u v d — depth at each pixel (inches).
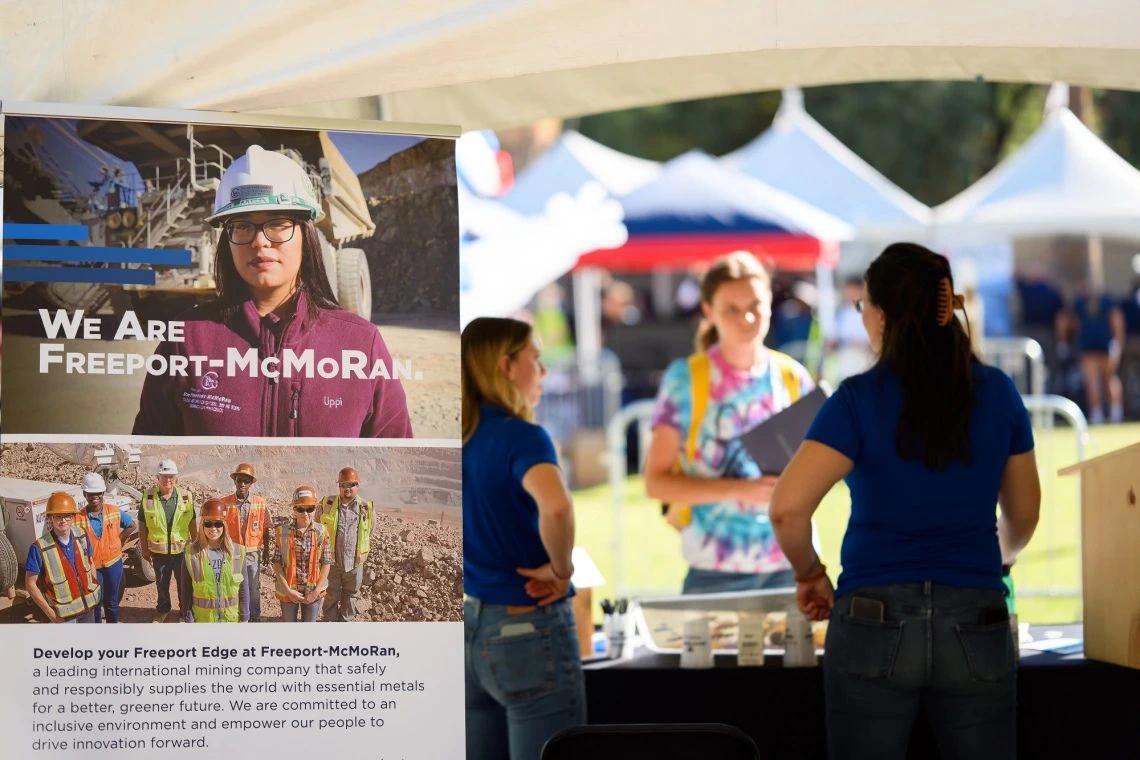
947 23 104.4
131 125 89.5
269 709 88.5
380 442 90.6
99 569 87.7
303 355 90.2
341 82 103.3
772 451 138.9
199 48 101.3
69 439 87.8
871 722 105.0
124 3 100.0
